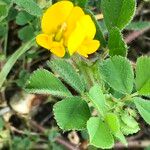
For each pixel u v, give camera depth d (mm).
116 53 59
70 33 57
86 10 60
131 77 54
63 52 57
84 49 56
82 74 60
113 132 50
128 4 57
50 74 54
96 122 49
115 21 59
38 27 73
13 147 84
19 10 76
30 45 71
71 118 52
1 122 80
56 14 57
